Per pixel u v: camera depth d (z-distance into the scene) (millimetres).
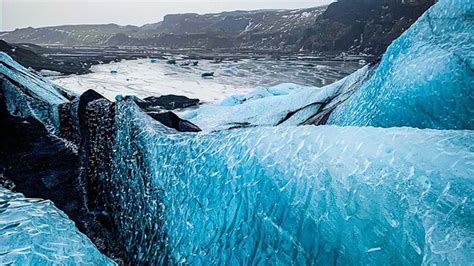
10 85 25703
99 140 22047
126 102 22453
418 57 17391
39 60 138625
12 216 10617
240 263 10406
